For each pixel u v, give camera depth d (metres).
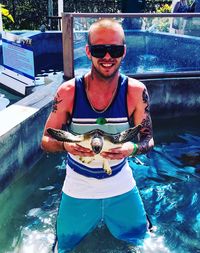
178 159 4.27
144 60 5.39
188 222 3.15
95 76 2.17
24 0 11.91
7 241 2.90
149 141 2.40
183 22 5.35
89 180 2.41
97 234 2.89
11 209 3.29
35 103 4.25
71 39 5.04
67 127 2.44
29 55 5.63
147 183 3.76
